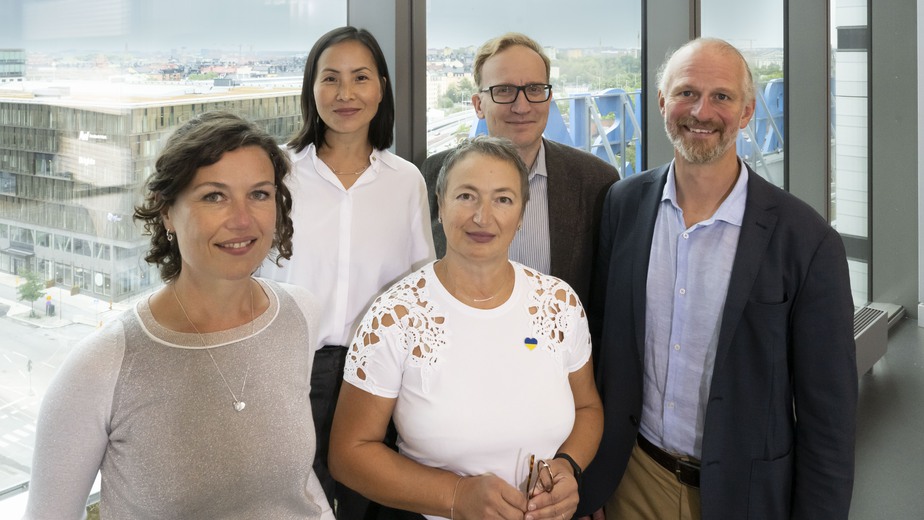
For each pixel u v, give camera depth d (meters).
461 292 1.52
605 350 1.84
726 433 1.64
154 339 1.16
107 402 1.12
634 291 1.77
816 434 1.61
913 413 3.88
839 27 5.01
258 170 1.18
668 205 1.76
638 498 1.86
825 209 4.80
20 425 1.71
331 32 1.82
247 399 1.21
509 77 2.00
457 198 1.50
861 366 4.32
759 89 4.33
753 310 1.61
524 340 1.51
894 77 5.38
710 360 1.68
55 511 1.10
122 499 1.14
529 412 1.49
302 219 1.83
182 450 1.15
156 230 1.22
